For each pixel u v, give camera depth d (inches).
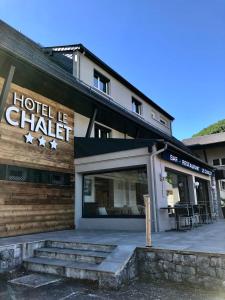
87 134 444.8
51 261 246.4
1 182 317.7
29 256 265.3
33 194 355.3
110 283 194.4
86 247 261.6
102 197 415.8
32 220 346.9
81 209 428.1
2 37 350.0
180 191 468.4
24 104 359.6
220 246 225.1
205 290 193.5
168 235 308.0
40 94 387.2
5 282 215.5
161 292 189.0
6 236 311.7
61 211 394.0
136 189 381.7
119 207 395.2
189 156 462.3
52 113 404.2
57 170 398.9
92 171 422.3
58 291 192.4
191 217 392.2
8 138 331.6
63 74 418.9
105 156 409.1
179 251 210.8
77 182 431.5
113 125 535.5
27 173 352.5
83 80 508.1
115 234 327.6
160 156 383.9
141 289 195.8
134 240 271.0
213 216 611.5
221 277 191.2
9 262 245.1
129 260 215.9
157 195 360.8
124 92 639.1
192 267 203.6
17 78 345.1
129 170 396.8
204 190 623.8
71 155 431.8
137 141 383.6
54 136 402.3
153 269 220.2
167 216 378.3
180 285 204.2
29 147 357.7
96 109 447.8
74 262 240.1
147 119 729.0
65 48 514.9
